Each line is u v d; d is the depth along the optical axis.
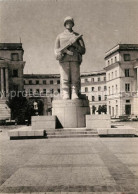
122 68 57.12
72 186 7.05
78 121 18.05
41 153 11.62
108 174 8.08
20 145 14.22
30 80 81.31
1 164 9.66
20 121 36.56
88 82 82.19
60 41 18.77
